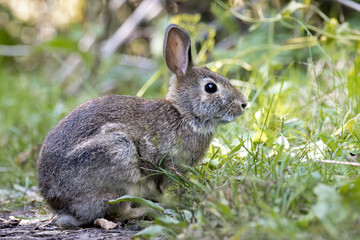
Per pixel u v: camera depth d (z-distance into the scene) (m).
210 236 6.19
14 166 12.97
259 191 6.77
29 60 24.53
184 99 9.81
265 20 14.16
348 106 11.01
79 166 8.48
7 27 24.09
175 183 9.48
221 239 6.02
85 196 8.57
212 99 9.75
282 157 8.95
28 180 11.45
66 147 8.66
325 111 11.21
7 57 24.75
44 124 15.82
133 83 18.78
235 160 9.26
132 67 19.42
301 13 14.91
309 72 13.91
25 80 20.31
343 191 6.66
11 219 9.49
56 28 23.70
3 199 11.27
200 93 9.80
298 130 10.98
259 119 11.03
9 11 23.97
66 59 22.95
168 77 16.16
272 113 11.12
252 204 6.39
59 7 23.62
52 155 8.70
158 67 17.64
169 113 9.64
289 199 6.31
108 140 8.67
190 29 15.33
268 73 13.52
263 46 14.23
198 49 18.20
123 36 20.30
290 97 12.59
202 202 7.02
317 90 12.30
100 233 8.09
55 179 8.63
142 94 14.14
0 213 10.18
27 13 24.77
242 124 11.58
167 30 10.25
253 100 11.56
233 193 7.06
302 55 15.62
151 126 9.41
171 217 8.07
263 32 16.75
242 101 9.98
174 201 8.08
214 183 8.13
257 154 8.50
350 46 13.92
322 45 14.59
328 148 9.19
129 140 8.93
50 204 8.84
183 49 10.29
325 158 8.63
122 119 9.18
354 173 7.87
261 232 5.57
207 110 9.73
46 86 20.11
